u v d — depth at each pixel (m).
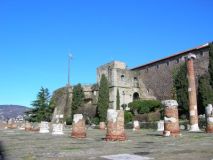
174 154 12.55
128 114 70.50
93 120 78.00
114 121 20.47
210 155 12.09
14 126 67.75
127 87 89.06
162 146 16.16
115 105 85.88
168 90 80.88
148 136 25.36
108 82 87.94
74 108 87.31
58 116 91.88
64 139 23.09
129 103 82.31
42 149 15.27
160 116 65.69
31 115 94.31
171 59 81.38
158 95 84.31
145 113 73.19
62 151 14.27
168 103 24.80
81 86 92.31
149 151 13.80
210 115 29.69
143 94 88.94
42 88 95.88
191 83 36.06
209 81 61.59
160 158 11.43
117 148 15.40
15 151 14.41
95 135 29.31
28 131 42.59
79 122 25.09
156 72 85.94
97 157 12.02
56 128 32.16
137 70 92.81
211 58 62.16
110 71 89.12
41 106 94.19
